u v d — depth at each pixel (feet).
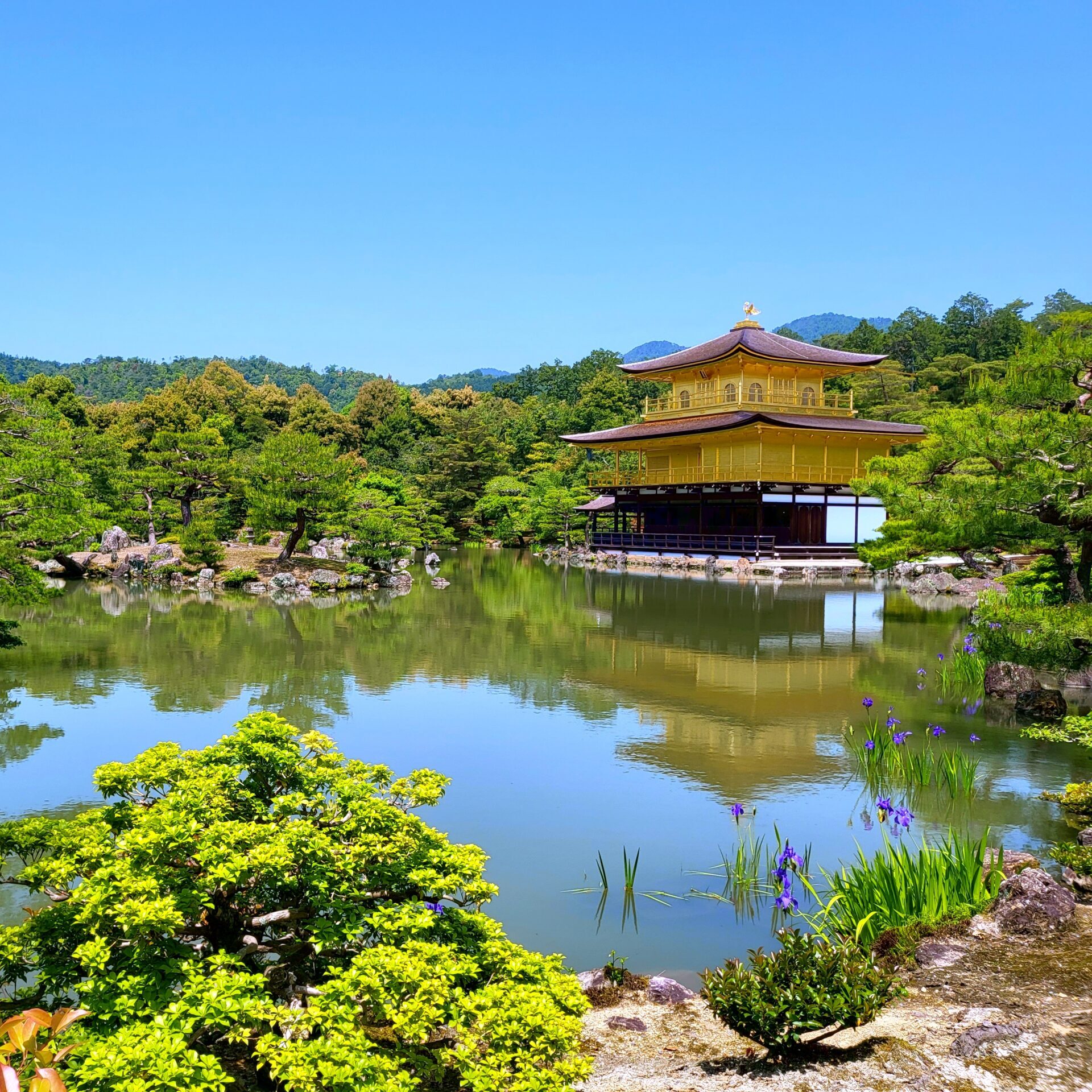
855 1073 18.63
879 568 92.02
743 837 36.78
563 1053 17.70
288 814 21.36
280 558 142.10
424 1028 16.40
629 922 29.89
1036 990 21.95
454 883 20.57
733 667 72.74
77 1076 14.28
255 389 348.18
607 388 336.70
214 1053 18.84
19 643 67.87
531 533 236.43
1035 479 52.54
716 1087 18.81
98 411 274.36
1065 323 60.03
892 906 26.96
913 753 47.98
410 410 331.57
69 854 20.94
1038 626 54.75
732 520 174.81
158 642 82.64
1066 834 36.50
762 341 184.85
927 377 302.25
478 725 54.24
